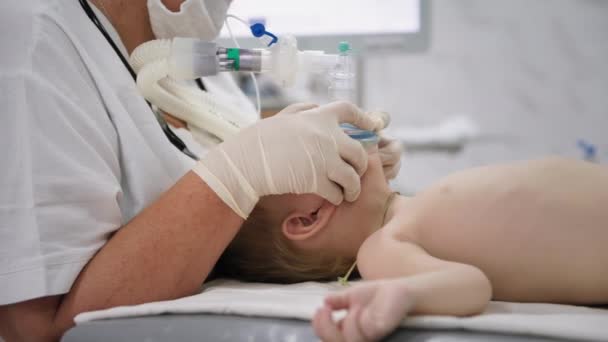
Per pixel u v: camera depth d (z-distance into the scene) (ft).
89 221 2.86
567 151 8.70
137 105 3.49
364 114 3.50
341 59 3.83
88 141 2.98
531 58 8.62
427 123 9.07
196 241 2.88
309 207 3.39
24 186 2.73
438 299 2.23
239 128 4.00
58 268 2.73
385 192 3.44
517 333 2.10
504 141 8.87
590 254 2.59
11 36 2.92
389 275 2.69
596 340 2.00
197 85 4.90
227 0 4.02
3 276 2.67
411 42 6.99
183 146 4.02
